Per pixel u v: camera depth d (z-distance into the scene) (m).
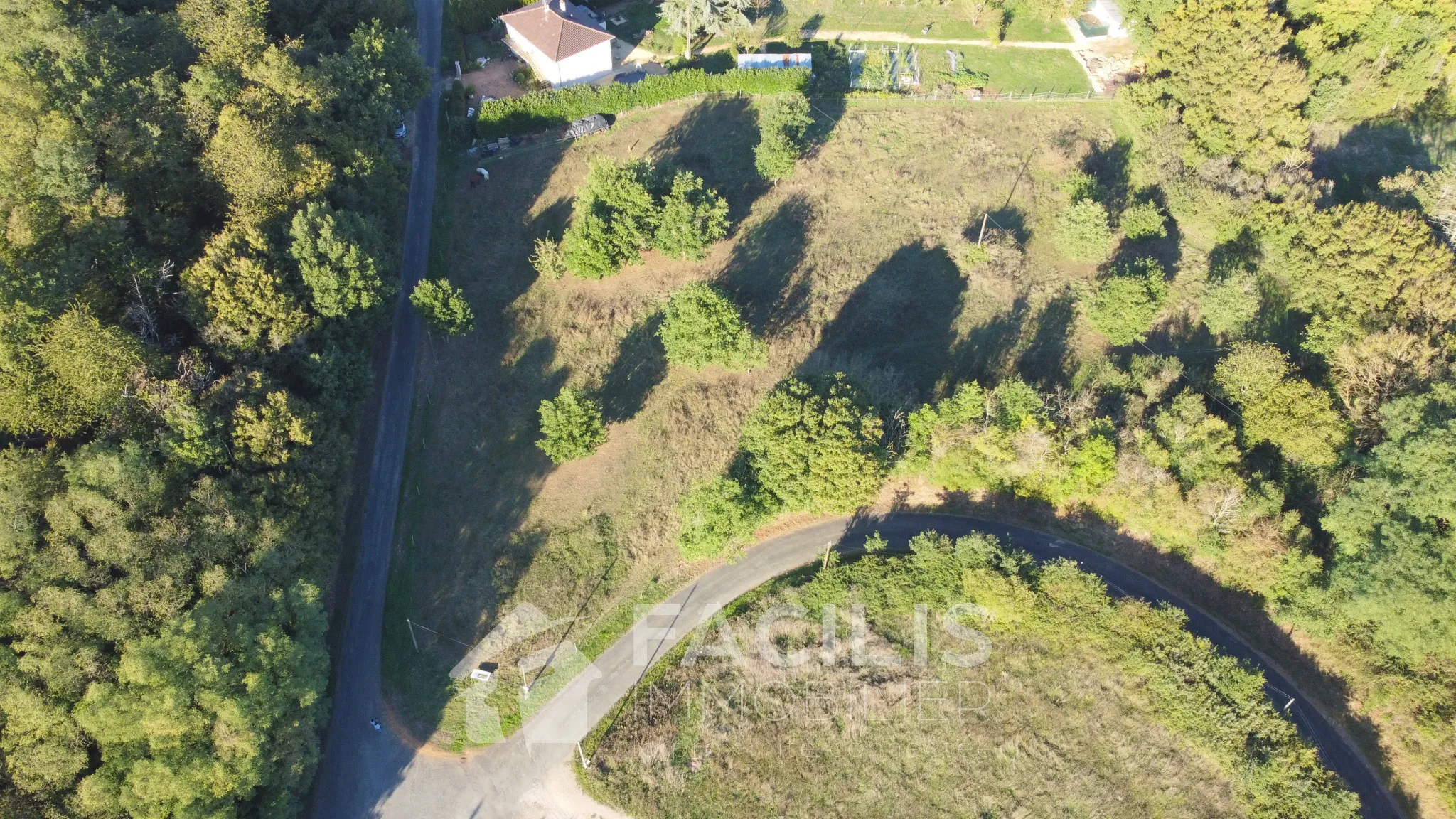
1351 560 73.50
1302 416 78.12
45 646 55.69
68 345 63.84
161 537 60.56
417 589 75.75
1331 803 64.31
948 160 109.38
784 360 90.75
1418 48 103.12
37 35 78.69
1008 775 69.69
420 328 91.38
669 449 84.56
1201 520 76.44
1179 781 69.25
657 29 125.12
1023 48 124.06
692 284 87.75
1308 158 97.69
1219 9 103.38
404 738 69.31
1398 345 78.00
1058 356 92.00
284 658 61.09
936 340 93.12
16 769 54.19
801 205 103.75
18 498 58.75
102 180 76.56
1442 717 69.38
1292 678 75.44
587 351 90.56
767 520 78.50
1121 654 73.69
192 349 71.62
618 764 68.50
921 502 84.06
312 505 70.25
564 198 102.75
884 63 120.62
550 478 82.44
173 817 55.75
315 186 83.31
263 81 83.62
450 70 116.44
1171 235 101.12
